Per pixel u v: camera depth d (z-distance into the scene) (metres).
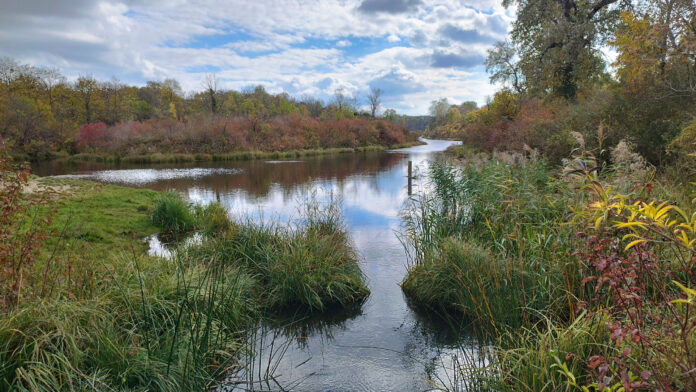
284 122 48.41
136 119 59.44
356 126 53.53
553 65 20.78
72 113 51.16
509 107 27.91
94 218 9.43
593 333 2.71
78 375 2.83
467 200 7.41
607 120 11.61
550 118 17.56
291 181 18.83
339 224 7.91
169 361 3.04
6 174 3.62
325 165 27.41
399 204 12.11
